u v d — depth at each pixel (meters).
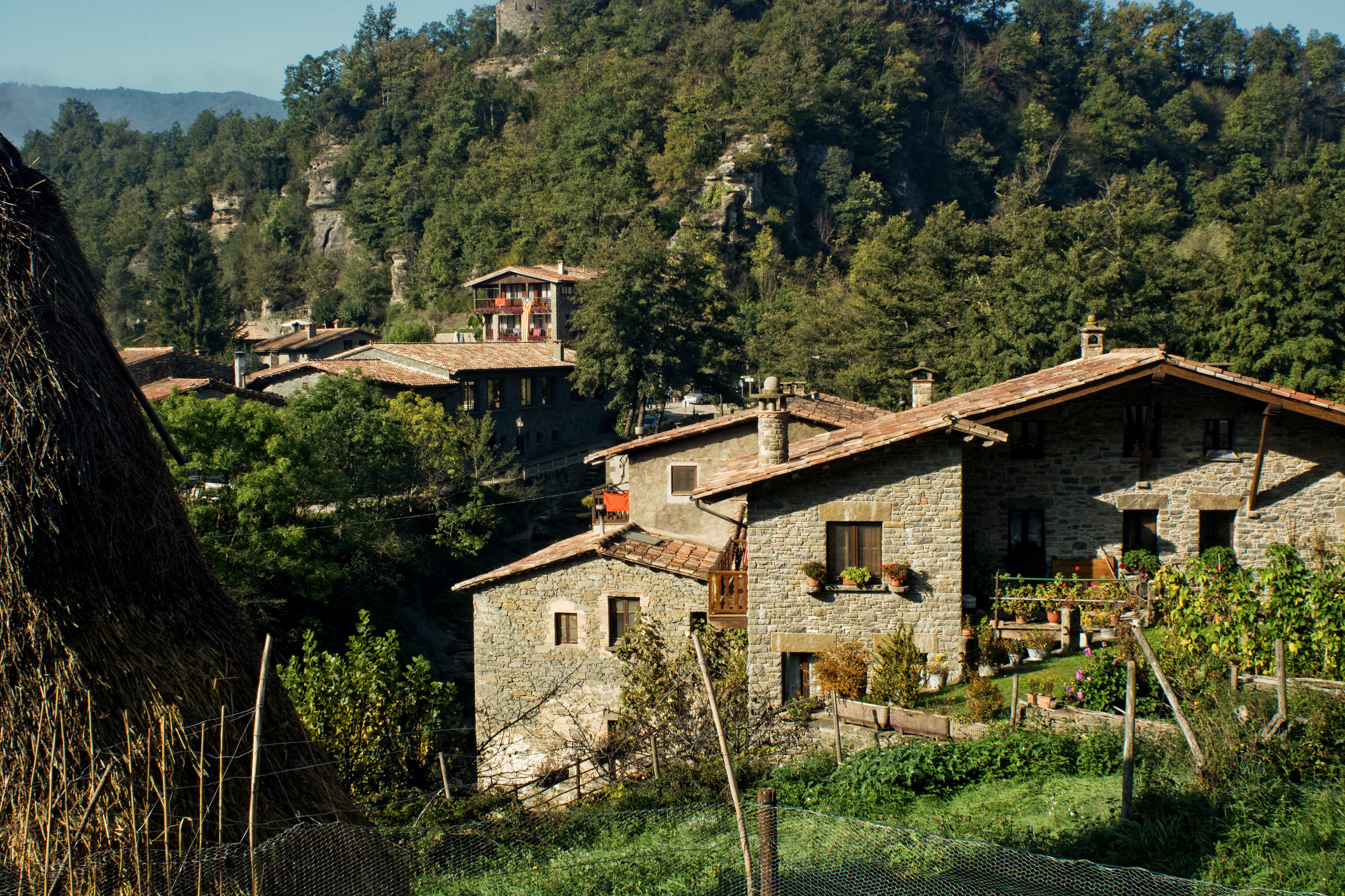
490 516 42.41
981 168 131.12
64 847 8.71
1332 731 12.36
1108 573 21.53
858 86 126.50
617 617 22.20
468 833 12.34
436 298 107.94
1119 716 14.92
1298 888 9.76
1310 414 20.42
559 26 139.12
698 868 11.33
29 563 8.84
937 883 9.80
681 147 108.06
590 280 59.09
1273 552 15.88
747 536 20.12
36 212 9.41
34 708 8.77
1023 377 25.17
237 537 29.36
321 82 142.75
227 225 137.75
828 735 17.23
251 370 74.56
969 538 21.86
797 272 99.38
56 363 9.11
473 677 31.48
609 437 66.38
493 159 116.69
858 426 24.14
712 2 139.75
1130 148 134.12
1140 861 10.63
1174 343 43.84
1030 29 153.62
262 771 9.91
